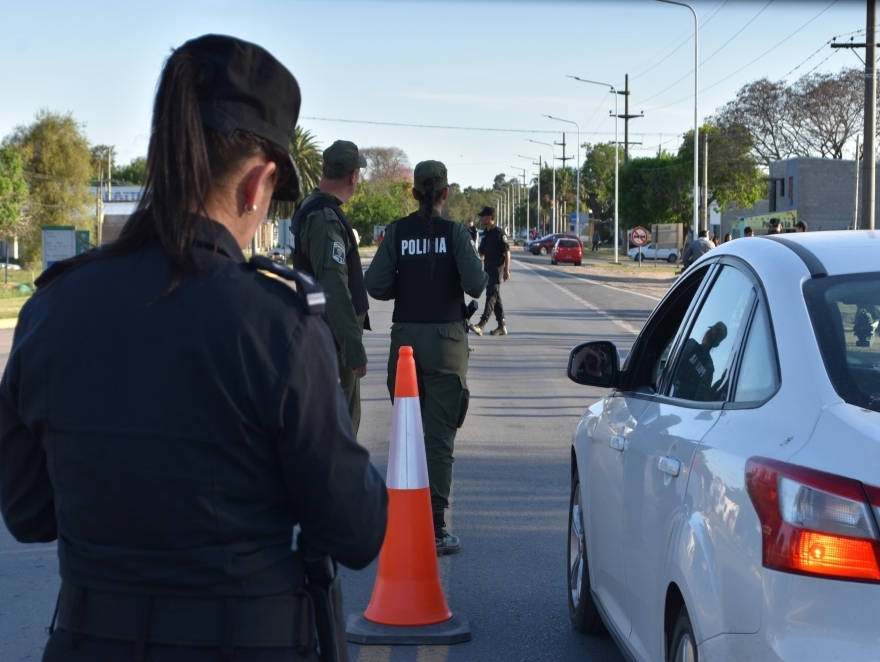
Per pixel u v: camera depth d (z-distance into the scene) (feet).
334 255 16.43
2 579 16.80
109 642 5.21
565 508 20.89
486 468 24.58
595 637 14.05
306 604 5.50
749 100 218.79
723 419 8.54
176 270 5.27
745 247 10.28
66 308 5.35
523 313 74.38
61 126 172.86
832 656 6.35
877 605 6.30
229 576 5.19
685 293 12.15
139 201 5.57
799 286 8.68
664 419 10.18
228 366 5.13
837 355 7.82
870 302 8.32
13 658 13.41
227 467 5.18
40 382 5.33
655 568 9.49
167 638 5.16
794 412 7.58
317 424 5.28
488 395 36.09
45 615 15.08
